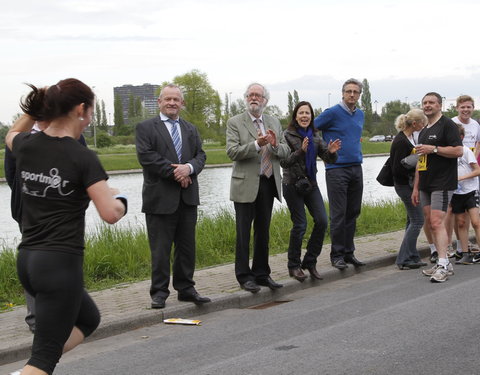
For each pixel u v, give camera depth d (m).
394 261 10.13
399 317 6.59
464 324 6.23
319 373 4.99
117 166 55.88
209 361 5.44
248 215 8.01
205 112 100.50
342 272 9.21
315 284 8.77
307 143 8.26
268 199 8.05
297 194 8.49
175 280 7.47
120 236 10.81
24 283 3.85
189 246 7.39
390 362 5.19
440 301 7.22
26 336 6.23
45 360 3.72
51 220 3.76
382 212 14.80
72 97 3.86
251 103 7.90
